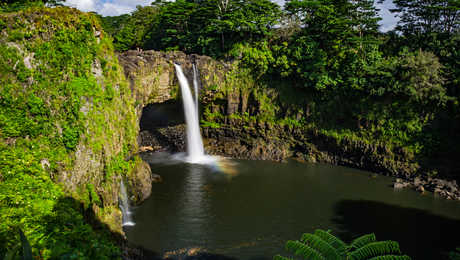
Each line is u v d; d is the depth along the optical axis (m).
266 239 23.83
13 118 16.72
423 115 39.59
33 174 15.42
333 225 26.27
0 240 10.99
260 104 48.16
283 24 50.69
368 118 42.41
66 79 19.48
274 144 47.38
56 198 15.14
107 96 23.70
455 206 30.45
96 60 23.06
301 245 14.70
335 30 43.91
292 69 46.47
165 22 58.44
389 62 43.00
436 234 25.20
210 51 49.62
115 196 23.06
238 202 30.23
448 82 38.84
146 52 40.25
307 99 46.97
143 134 50.78
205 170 39.84
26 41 18.30
